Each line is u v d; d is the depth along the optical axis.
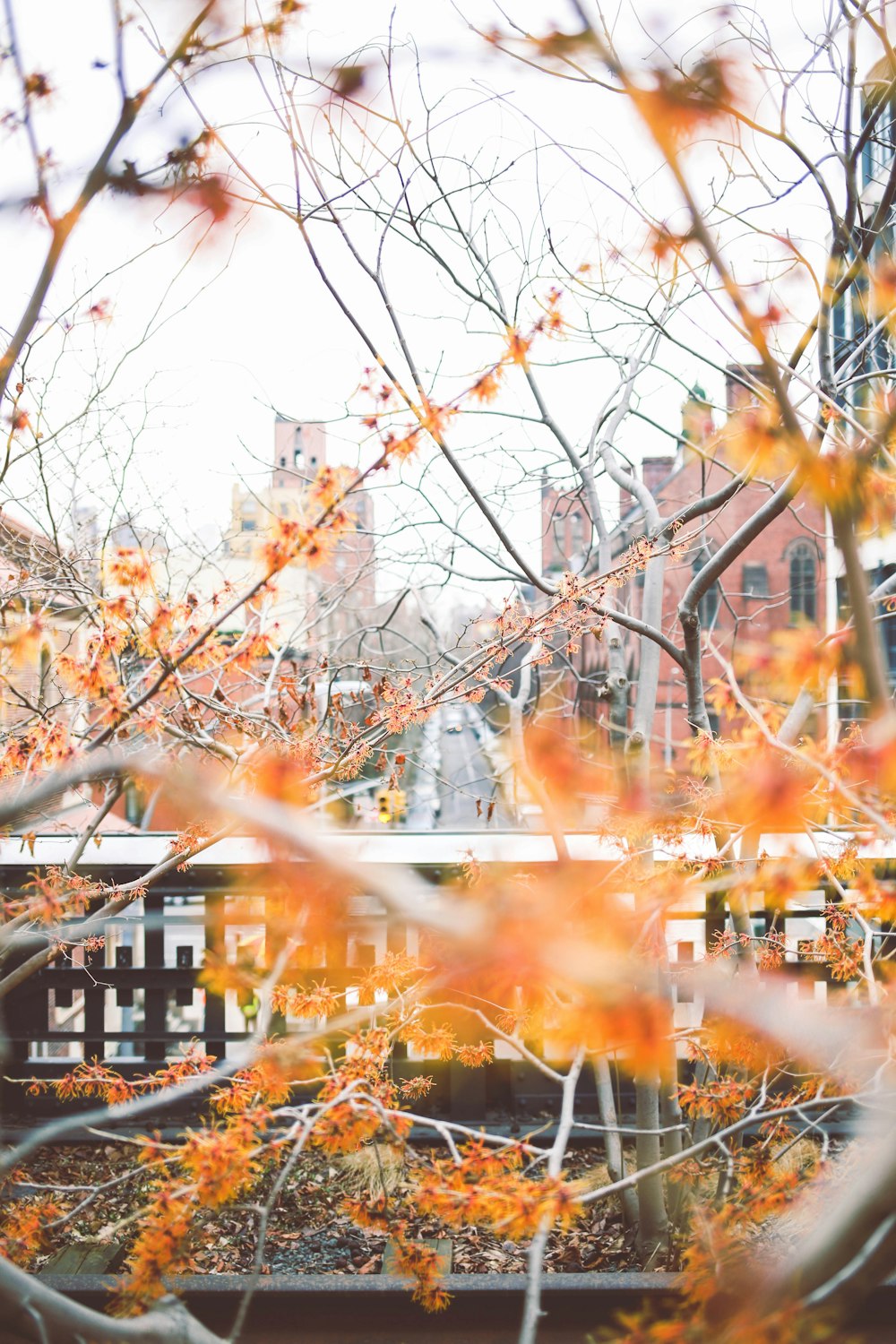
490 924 1.78
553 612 3.17
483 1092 4.00
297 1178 3.72
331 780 3.39
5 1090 4.11
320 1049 3.05
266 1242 3.35
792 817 2.25
